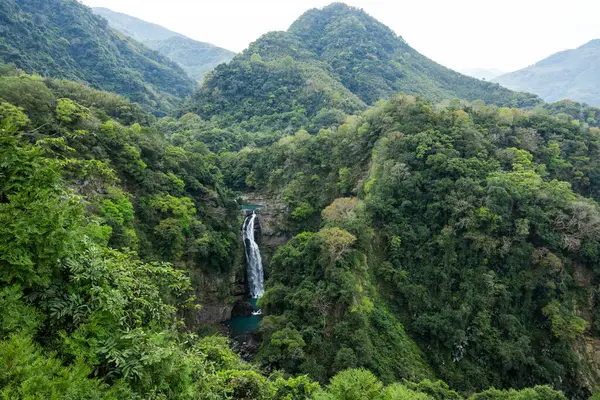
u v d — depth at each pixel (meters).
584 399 32.16
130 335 8.57
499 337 34.66
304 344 30.09
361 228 37.94
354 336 30.75
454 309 36.78
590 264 37.50
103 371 8.33
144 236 36.00
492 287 36.16
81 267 8.84
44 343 7.91
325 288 33.75
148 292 11.89
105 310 8.71
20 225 7.86
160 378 8.90
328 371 29.50
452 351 34.59
